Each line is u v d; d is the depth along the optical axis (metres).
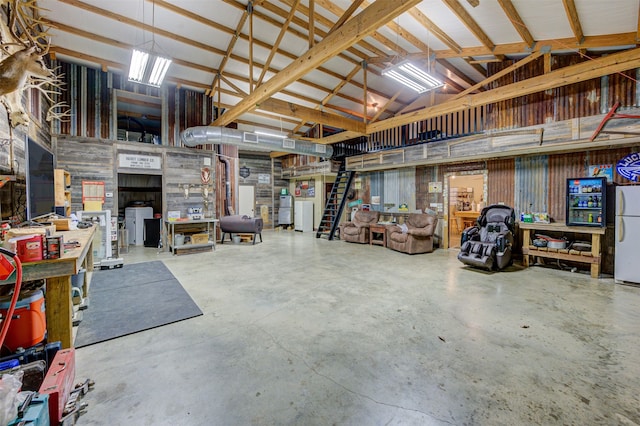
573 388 1.90
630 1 2.96
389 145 7.67
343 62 6.03
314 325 2.84
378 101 7.62
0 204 2.84
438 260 5.81
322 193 11.01
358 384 1.95
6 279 1.73
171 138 7.01
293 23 4.94
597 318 2.99
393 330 2.73
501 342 2.50
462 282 4.28
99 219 5.28
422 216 7.02
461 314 3.10
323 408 1.73
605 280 4.37
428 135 6.79
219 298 3.59
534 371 2.08
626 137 4.17
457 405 1.75
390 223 7.62
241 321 2.93
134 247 7.29
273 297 3.63
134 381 1.97
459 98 5.21
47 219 3.46
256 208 11.36
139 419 1.64
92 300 3.48
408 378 2.01
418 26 4.22
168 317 3.00
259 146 7.34
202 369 2.12
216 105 7.68
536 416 1.66
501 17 3.65
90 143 6.02
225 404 1.76
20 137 3.43
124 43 5.38
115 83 6.29
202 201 7.52
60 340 2.04
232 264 5.44
